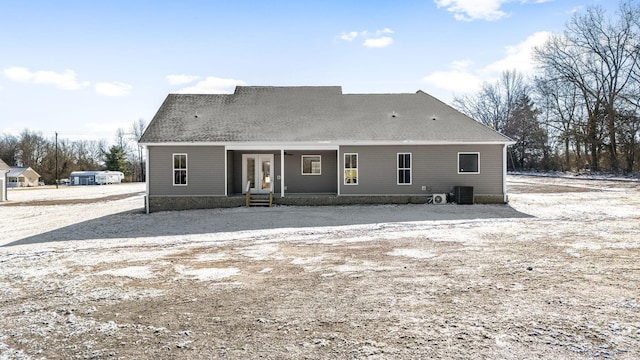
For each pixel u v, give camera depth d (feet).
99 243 40.04
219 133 68.74
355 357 14.48
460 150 67.21
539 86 164.14
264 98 80.53
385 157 67.72
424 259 29.55
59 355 15.28
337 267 27.96
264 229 46.16
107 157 273.95
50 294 22.99
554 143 164.35
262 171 74.23
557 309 18.71
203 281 25.22
